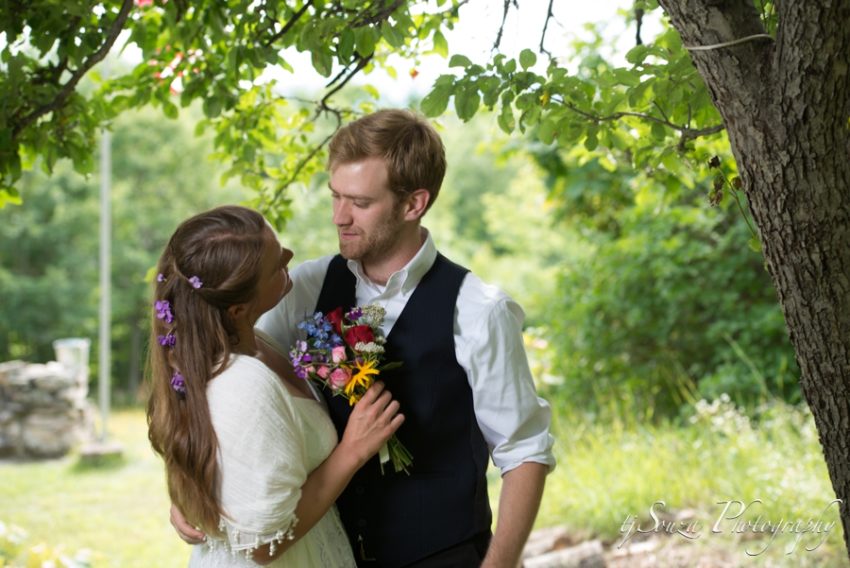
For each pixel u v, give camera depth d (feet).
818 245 5.10
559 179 21.06
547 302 23.70
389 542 6.04
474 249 56.95
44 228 48.60
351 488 6.15
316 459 5.56
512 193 35.65
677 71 6.37
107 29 7.73
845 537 5.66
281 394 5.15
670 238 19.76
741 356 18.11
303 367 5.52
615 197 21.61
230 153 9.65
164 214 49.75
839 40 4.75
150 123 49.29
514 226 37.76
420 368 5.97
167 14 7.91
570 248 35.53
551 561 11.29
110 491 22.63
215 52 8.87
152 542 17.61
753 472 13.25
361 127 5.76
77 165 8.29
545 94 6.77
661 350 20.54
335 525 5.97
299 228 44.04
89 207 49.08
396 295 6.09
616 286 20.11
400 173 5.69
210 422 5.02
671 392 20.13
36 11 7.26
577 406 20.52
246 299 5.31
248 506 4.98
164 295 5.24
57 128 8.07
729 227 19.52
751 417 17.08
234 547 5.12
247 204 9.67
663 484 13.58
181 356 5.12
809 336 5.32
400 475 6.04
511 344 5.88
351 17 6.89
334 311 5.74
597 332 20.63
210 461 5.00
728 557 11.17
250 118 9.23
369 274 6.22
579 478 14.74
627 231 20.74
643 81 6.73
